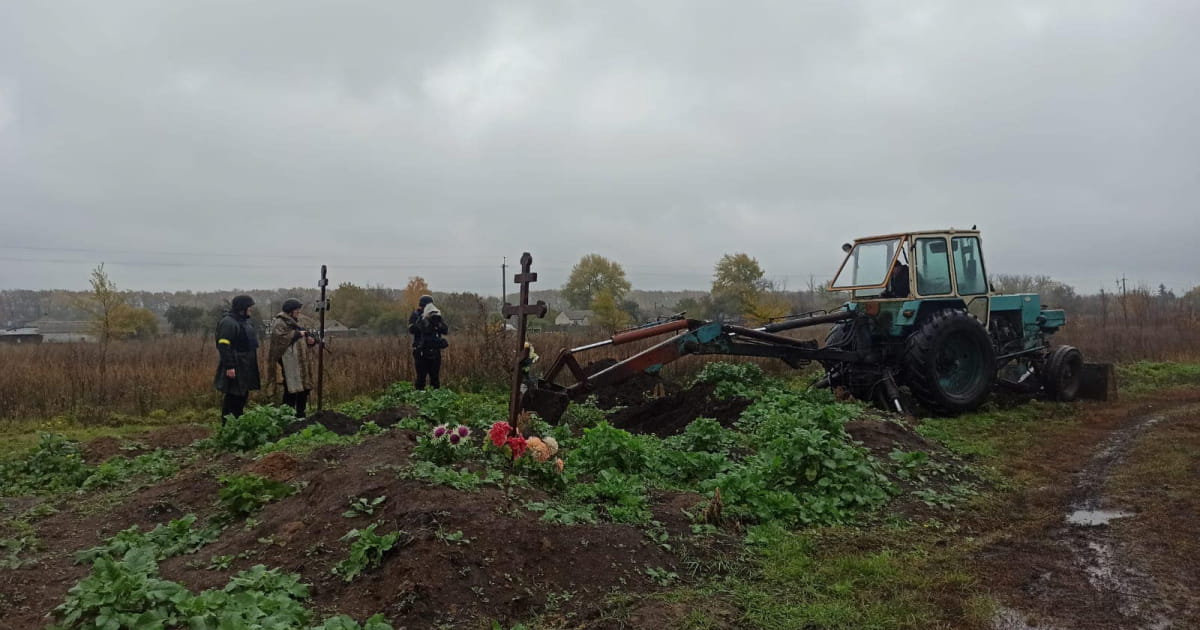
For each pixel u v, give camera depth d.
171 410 12.60
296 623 3.57
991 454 8.23
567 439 7.77
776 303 28.36
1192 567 4.80
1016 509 6.26
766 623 3.97
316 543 4.41
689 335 9.51
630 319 35.06
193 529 5.05
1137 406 11.41
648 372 9.24
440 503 4.59
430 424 8.32
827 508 5.79
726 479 5.91
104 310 24.14
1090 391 12.03
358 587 3.98
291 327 9.48
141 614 3.42
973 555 5.09
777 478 6.21
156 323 34.25
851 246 11.91
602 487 5.48
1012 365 12.34
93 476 6.79
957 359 10.87
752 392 9.88
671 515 5.38
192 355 16.67
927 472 7.08
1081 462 7.85
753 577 4.59
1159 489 6.58
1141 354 19.44
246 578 3.98
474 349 14.76
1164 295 37.66
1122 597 4.38
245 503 5.19
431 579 3.94
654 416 9.91
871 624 4.00
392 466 5.28
